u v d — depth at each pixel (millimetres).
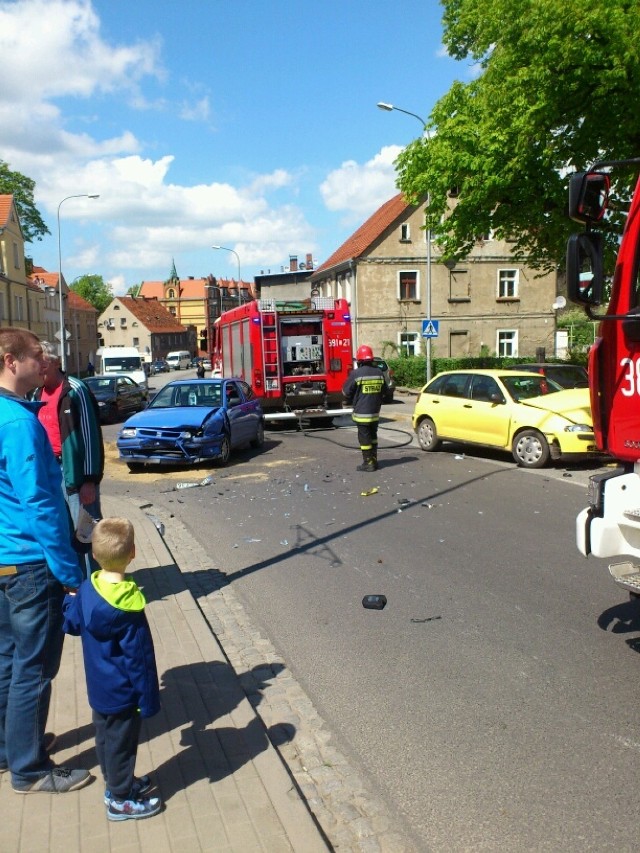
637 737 3924
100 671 3074
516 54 15977
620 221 11828
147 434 13250
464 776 3619
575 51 14617
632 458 4500
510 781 3555
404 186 19859
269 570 7230
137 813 3154
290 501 10438
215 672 4676
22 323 53156
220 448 13672
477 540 7969
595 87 15328
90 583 3141
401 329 42094
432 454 14242
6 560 3248
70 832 3084
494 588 6395
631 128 15531
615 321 4566
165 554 7594
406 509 9570
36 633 3311
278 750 3947
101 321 113625
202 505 10516
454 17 20094
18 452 3148
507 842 3109
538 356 30531
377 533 8422
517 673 4734
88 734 3904
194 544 8391
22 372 3293
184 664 4809
